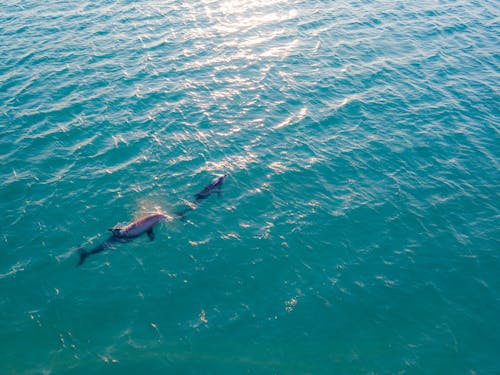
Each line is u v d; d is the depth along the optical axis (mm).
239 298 20297
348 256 22375
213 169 27375
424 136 30672
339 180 26984
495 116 32656
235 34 42844
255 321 19391
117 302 19984
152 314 19547
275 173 27250
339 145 29734
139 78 35688
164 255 22078
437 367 17891
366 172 27641
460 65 38719
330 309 19969
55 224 23516
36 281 20766
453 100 34312
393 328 19328
